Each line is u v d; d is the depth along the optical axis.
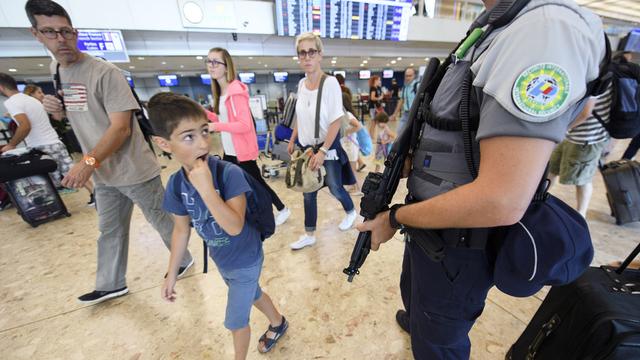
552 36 0.44
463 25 9.34
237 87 2.00
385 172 0.84
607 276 0.86
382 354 1.32
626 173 2.24
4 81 2.99
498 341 1.33
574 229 0.58
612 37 10.95
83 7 4.96
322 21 6.82
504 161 0.46
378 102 6.92
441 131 0.68
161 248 2.29
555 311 0.93
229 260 1.09
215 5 5.96
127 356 1.36
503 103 0.46
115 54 5.33
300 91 2.00
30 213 2.75
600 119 1.95
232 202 0.98
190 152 0.86
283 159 3.54
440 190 0.68
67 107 1.46
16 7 4.63
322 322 1.50
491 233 0.69
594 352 0.75
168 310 1.63
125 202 1.65
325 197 3.21
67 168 3.72
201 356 1.35
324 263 1.99
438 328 0.82
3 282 1.94
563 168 2.21
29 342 1.46
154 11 5.50
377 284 1.76
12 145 3.04
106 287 1.68
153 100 0.87
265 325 1.51
